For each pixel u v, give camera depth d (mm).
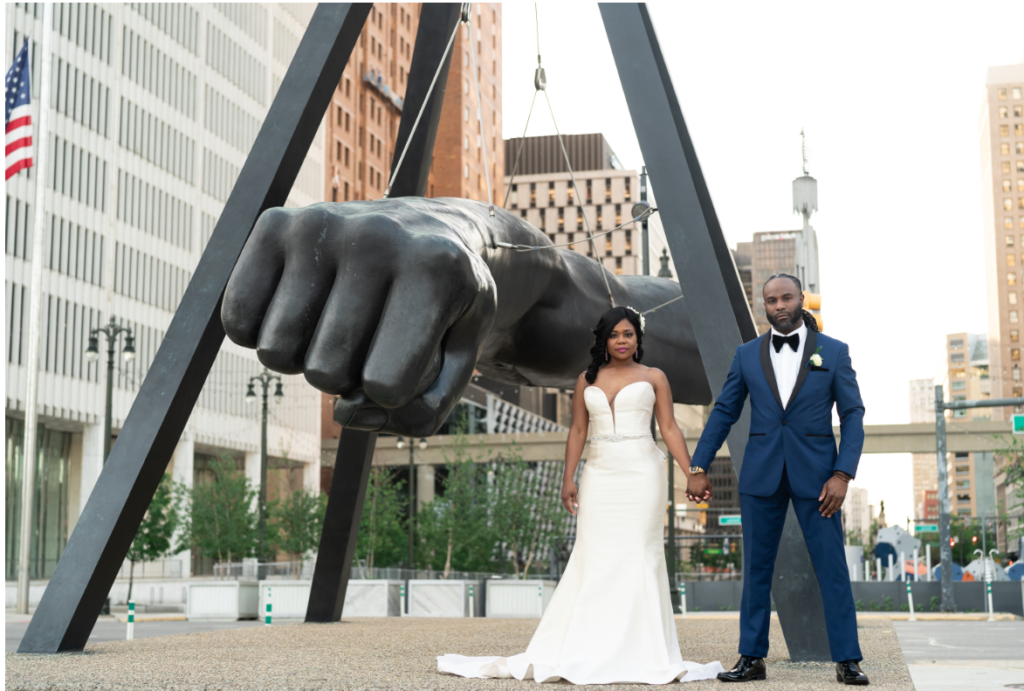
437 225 6590
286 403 66875
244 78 65875
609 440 5668
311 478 69750
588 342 8930
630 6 7242
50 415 46156
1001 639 14641
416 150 10141
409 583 24781
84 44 50406
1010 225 165250
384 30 91875
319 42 8180
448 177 99938
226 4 63938
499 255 7430
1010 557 56906
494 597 25016
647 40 7164
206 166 61344
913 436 55125
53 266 47094
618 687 4965
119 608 38906
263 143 7961
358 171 85438
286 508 43188
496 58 115250
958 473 187750
